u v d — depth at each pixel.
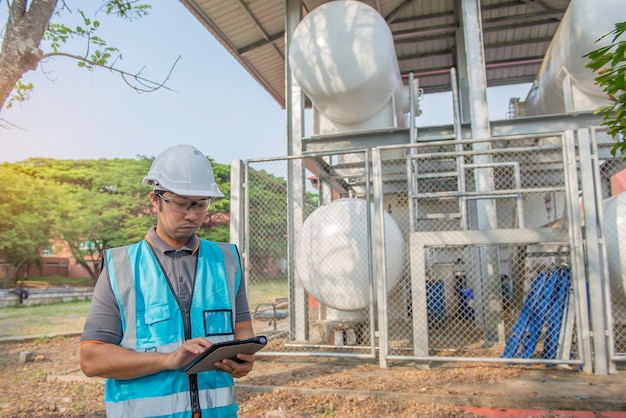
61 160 41.84
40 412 5.23
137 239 37.75
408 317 8.75
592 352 5.89
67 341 10.44
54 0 4.26
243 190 7.62
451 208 10.04
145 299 1.93
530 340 6.25
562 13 13.75
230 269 2.21
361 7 8.49
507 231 6.17
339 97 8.48
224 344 1.74
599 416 4.54
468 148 8.54
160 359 1.76
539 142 8.16
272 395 5.33
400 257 7.43
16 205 33.91
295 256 7.74
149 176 2.05
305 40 8.46
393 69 8.75
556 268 6.46
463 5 8.66
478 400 4.88
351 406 4.94
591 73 7.72
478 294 7.88
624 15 7.20
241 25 11.98
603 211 6.16
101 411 5.21
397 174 9.47
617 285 6.30
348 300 7.16
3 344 9.98
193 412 1.87
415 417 4.62
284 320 12.59
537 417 4.57
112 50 5.34
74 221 35.59
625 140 2.98
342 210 7.34
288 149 8.95
